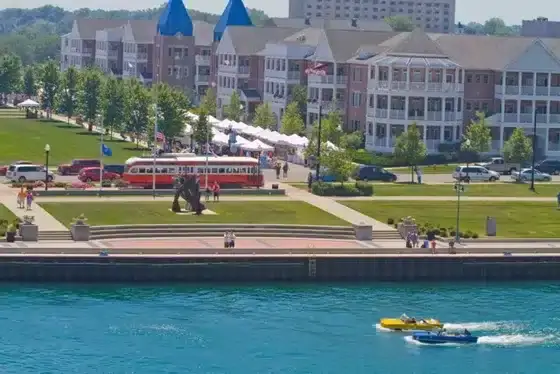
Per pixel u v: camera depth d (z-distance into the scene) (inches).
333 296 6697.8
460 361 5753.0
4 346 5728.3
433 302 6628.9
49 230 7313.0
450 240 7357.3
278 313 6333.7
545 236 7711.6
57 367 5492.1
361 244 7426.2
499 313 6446.9
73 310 6274.6
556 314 6451.8
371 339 5984.3
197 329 6033.5
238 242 7377.0
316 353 5757.9
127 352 5693.9
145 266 6835.6
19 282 6752.0
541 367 5703.7
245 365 5585.6
